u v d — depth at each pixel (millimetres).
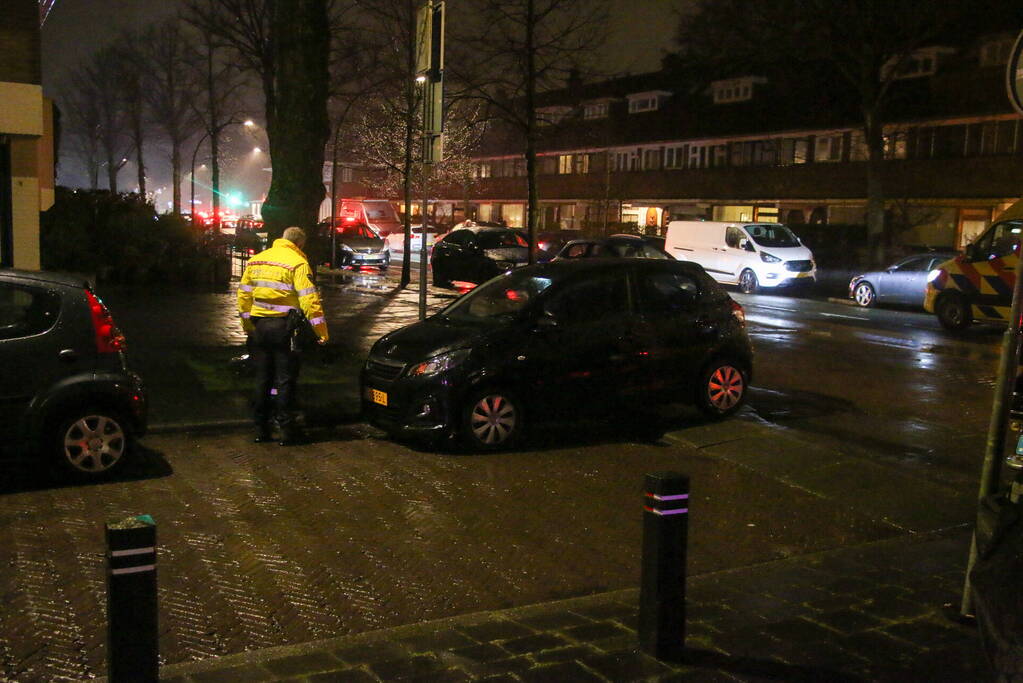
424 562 5273
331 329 14070
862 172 36031
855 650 4016
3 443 6145
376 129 32125
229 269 21844
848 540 5832
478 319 8055
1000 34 31391
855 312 19797
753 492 6762
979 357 13281
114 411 6531
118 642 3113
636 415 9023
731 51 28562
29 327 6230
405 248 22203
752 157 41188
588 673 3758
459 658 3910
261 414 7746
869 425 8867
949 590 4773
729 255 24609
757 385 10812
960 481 7121
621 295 8328
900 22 26578
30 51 11281
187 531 5602
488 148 55938
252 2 21828
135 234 20391
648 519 3918
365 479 6812
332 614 4547
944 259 19500
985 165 31703
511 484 6789
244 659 3914
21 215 11648
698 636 4152
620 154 48219
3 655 3965
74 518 5742
